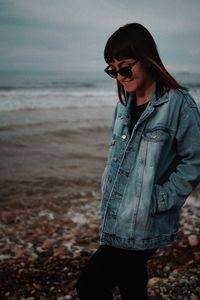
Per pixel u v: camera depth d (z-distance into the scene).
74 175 7.75
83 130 13.02
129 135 2.10
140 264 2.20
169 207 1.98
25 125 13.59
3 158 8.85
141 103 2.13
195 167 1.99
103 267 2.03
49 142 10.88
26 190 6.70
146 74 2.03
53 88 36.81
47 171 7.95
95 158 9.22
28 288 3.41
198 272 3.61
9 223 5.24
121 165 2.08
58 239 4.67
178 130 2.00
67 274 3.69
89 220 5.41
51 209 5.85
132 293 2.38
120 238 2.04
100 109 20.44
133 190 2.03
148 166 1.99
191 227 4.97
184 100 1.99
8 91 29.59
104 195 2.16
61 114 17.47
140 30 1.94
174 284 3.34
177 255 4.07
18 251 4.27
